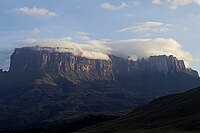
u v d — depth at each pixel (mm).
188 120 164375
